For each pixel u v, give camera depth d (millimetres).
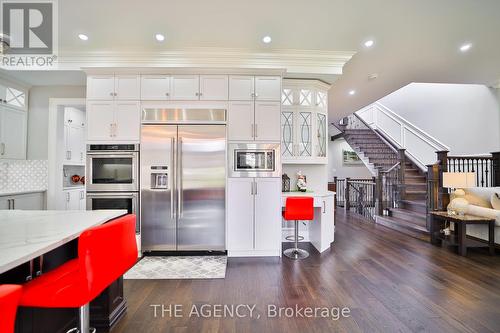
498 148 4770
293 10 2602
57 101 4047
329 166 9641
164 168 3365
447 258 3281
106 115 3391
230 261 3217
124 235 1437
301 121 4004
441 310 2066
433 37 3121
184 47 3387
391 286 2494
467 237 3879
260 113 3449
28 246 1157
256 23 2840
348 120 9180
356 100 5629
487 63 3842
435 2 2473
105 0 2422
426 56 3615
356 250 3643
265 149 3430
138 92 3418
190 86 3439
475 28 2920
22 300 1178
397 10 2600
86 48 3367
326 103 4188
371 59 3707
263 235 3400
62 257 1671
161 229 3365
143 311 2084
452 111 5574
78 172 5102
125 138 3377
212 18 2732
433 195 4242
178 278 2713
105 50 3402
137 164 3365
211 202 3395
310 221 4090
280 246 3393
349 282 2592
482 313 2023
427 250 3623
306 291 2404
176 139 3387
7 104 3691
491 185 4559
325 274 2797
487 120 4934
